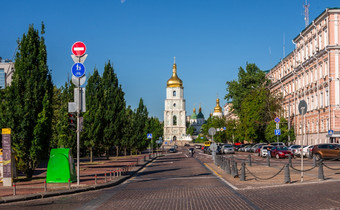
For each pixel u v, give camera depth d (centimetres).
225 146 6919
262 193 1535
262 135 7675
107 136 4919
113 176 2408
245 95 8562
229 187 1789
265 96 7394
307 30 6228
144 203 1364
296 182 1920
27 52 2362
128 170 3034
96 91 4362
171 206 1273
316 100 5966
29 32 2388
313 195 1418
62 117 3756
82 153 5812
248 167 3167
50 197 1619
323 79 5556
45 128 2345
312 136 6084
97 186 1894
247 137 7725
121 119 5131
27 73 2336
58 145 3741
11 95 2294
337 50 5250
